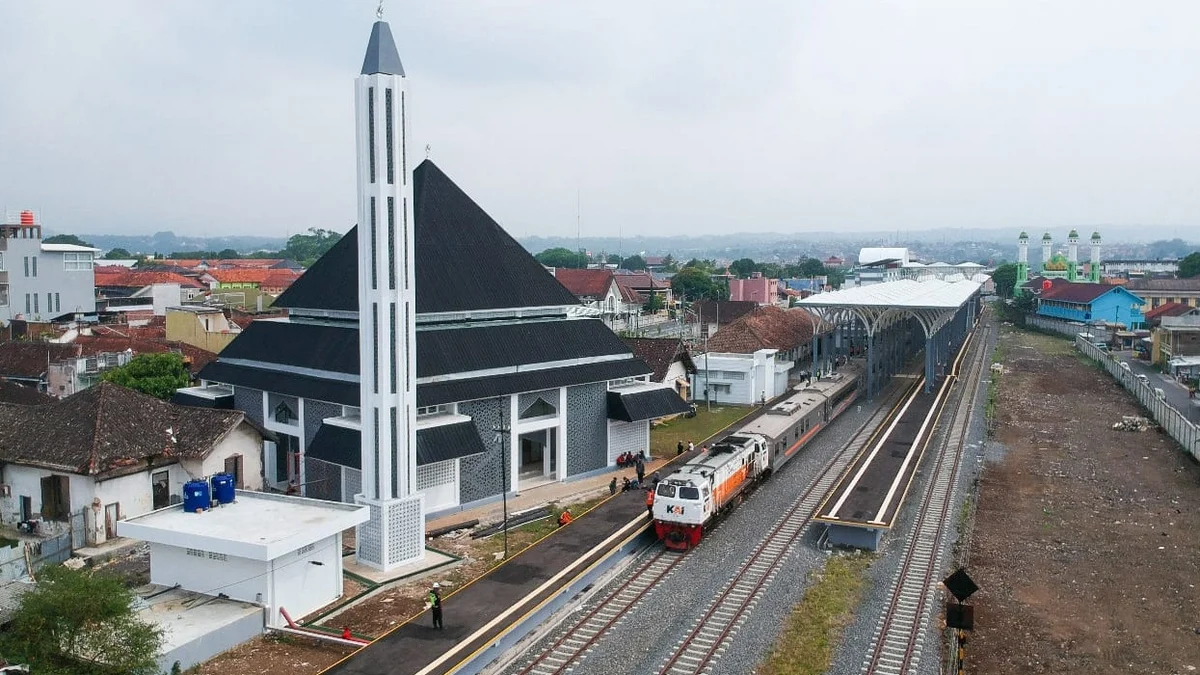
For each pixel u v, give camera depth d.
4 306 97.88
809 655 30.11
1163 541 42.81
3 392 58.53
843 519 41.03
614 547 39.66
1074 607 34.91
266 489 50.84
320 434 45.72
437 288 49.84
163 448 43.78
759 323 94.56
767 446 53.62
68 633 26.91
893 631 32.12
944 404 82.94
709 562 39.56
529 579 35.78
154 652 27.67
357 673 27.72
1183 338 104.94
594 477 55.16
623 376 56.56
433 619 31.28
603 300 135.62
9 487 42.94
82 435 42.25
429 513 45.72
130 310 117.69
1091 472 56.66
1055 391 90.94
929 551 40.97
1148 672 29.53
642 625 32.62
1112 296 148.25
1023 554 40.94
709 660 29.75
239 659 30.02
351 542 42.84
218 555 33.56
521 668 29.28
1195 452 58.94
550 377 52.19
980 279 171.38
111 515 41.38
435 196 54.09
